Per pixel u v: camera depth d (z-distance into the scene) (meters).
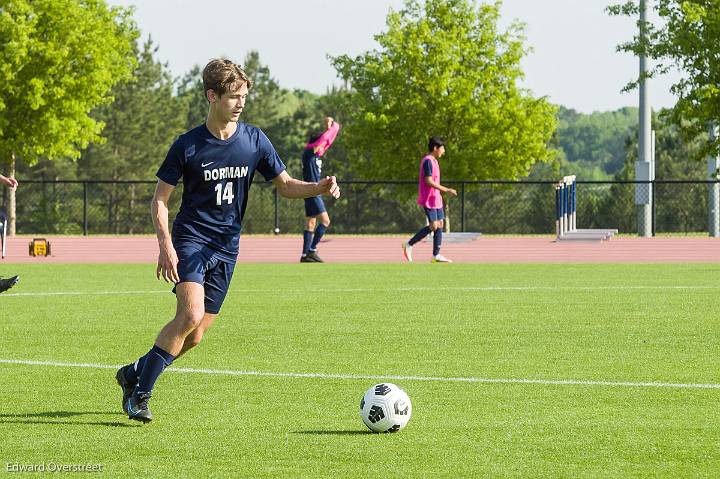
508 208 151.88
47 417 19.92
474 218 152.88
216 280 19.83
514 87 141.00
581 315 36.50
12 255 72.75
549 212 151.75
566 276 53.38
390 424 18.42
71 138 118.00
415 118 140.75
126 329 33.28
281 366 26.08
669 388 22.98
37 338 31.25
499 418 19.75
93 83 117.06
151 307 39.44
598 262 64.75
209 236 19.52
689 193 155.75
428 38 139.00
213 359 27.12
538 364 26.34
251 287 47.16
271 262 64.62
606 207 140.75
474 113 137.25
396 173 141.38
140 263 64.12
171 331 19.11
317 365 26.23
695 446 17.48
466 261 65.88
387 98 140.12
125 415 20.12
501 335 31.56
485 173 140.25
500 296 43.00
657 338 30.88
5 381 23.97
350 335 31.59
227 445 17.56
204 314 19.98
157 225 19.00
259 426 19.08
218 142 19.23
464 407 20.84
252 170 19.78
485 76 139.62
